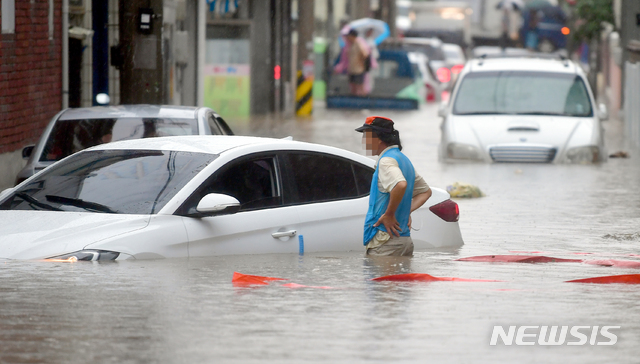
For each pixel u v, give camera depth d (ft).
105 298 53.06
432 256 72.33
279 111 308.60
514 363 41.78
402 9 598.75
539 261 71.56
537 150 160.66
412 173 70.49
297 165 71.36
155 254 63.16
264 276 60.44
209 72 286.25
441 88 389.80
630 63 252.01
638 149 196.75
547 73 175.01
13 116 130.00
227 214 66.80
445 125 168.66
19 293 53.72
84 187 68.13
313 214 70.64
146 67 125.70
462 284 59.82
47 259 61.62
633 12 284.41
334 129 233.96
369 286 58.39
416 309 51.90
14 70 130.00
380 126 69.92
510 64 177.99
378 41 358.23
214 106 287.48
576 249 81.00
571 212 107.45
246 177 68.69
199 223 65.31
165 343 44.34
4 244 62.90
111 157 70.95
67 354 42.50
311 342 44.70
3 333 45.88
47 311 50.08
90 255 61.62
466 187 121.70
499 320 49.42
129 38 125.49
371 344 44.42
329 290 56.85
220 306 51.90
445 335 46.26
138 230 63.36
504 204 114.21
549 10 549.95
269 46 294.46
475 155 162.40
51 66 146.61
